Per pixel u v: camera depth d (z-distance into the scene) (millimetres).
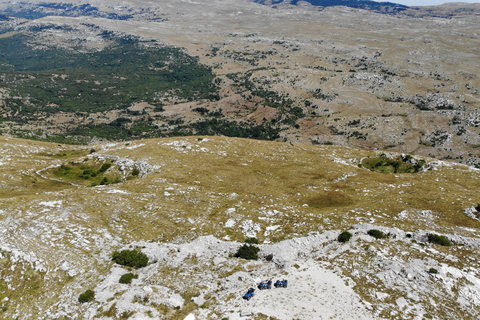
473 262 37844
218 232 48844
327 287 33719
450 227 49344
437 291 32906
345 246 42781
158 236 46875
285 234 48125
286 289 33531
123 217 51500
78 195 59094
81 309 30875
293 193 68875
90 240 43344
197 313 30250
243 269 39406
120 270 37438
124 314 29734
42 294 33375
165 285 35281
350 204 62250
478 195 65000
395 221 52062
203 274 38188
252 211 56031
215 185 69688
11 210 49688
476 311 30297
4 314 30984
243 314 29094
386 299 31906
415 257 38906
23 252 38656
